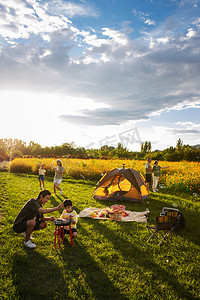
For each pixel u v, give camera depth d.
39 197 4.39
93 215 6.19
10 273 3.36
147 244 4.50
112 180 8.75
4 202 7.13
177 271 3.57
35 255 3.91
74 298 2.89
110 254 4.01
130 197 8.47
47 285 3.12
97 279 3.28
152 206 7.67
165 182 11.91
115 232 5.12
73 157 24.44
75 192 9.59
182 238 4.83
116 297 2.93
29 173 16.73
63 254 3.99
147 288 3.10
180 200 8.48
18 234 4.73
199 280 3.35
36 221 4.34
